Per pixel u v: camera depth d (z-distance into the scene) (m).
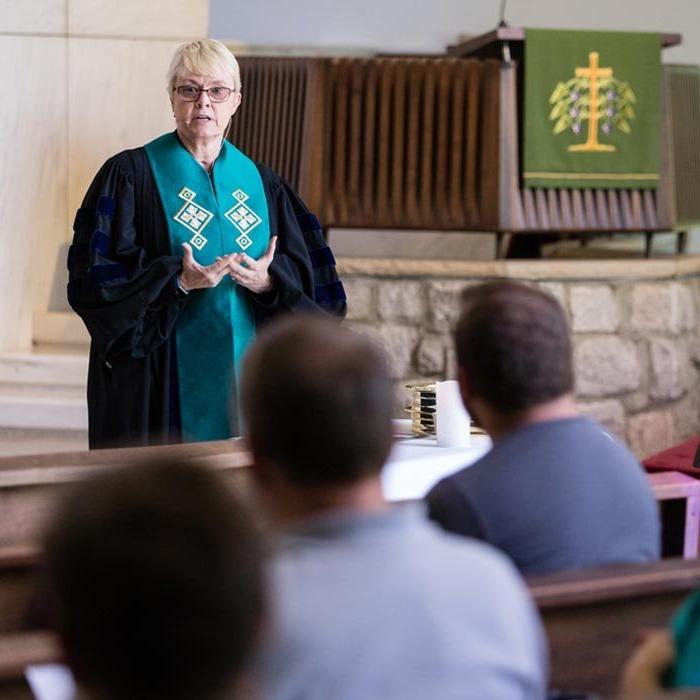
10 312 8.95
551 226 9.52
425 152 9.34
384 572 2.30
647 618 3.05
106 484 1.70
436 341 9.55
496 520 3.16
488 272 9.48
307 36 11.79
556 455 3.24
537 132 9.34
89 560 1.63
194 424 6.25
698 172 10.13
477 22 12.00
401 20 11.90
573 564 3.20
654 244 11.25
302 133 9.34
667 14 12.19
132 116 8.80
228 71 6.27
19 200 8.83
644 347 9.99
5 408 8.56
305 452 2.47
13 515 4.27
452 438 5.31
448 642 2.26
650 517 3.36
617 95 9.48
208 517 1.67
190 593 1.62
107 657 1.62
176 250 6.24
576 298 9.69
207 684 1.62
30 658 2.45
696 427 10.58
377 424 2.50
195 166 6.35
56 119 8.77
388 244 11.08
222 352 6.24
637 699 2.13
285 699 2.20
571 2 12.06
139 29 8.73
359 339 2.58
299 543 2.35
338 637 2.23
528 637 2.38
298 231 6.53
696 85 10.03
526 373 3.29
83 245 6.16
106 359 6.14
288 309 6.23
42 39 8.68
